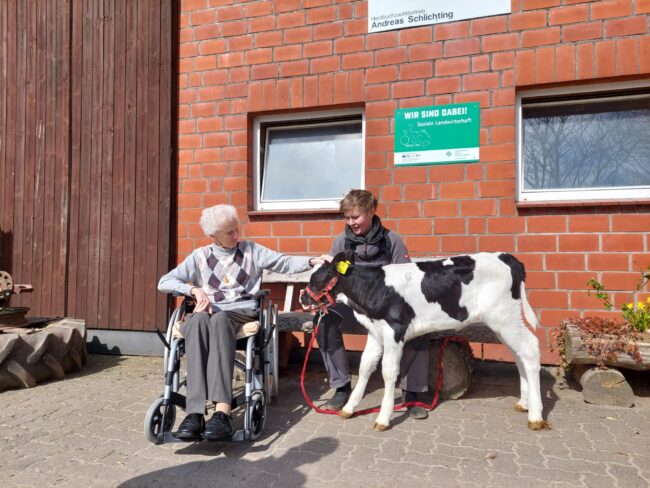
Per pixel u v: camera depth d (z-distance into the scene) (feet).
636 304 12.65
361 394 10.77
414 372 10.82
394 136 14.76
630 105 13.67
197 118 16.74
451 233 14.23
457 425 10.24
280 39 15.85
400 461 8.48
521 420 10.53
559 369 12.98
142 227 17.07
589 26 13.14
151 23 17.01
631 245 12.75
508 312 10.10
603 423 10.27
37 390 12.98
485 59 13.97
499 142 13.85
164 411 8.97
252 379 9.43
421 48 14.52
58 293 17.81
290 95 15.76
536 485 7.59
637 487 7.50
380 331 10.23
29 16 18.25
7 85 18.43
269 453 8.88
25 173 18.22
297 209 16.14
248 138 16.37
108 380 14.01
